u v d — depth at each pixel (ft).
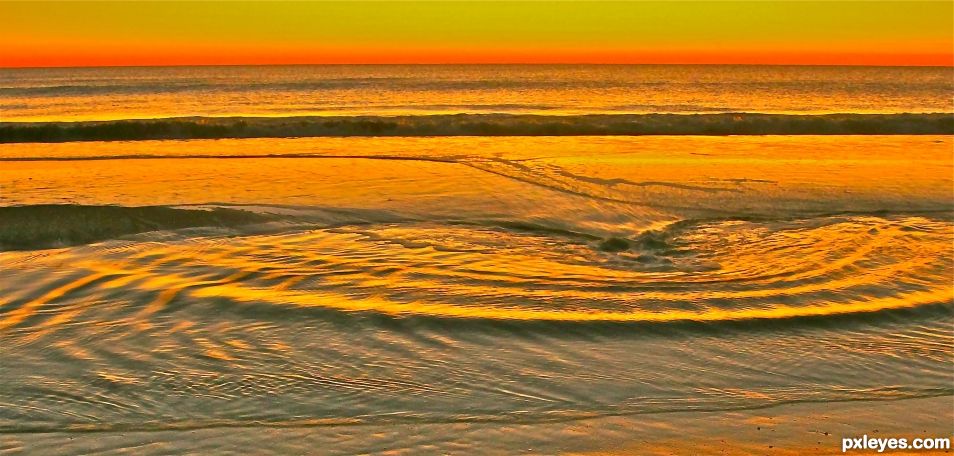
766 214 33.04
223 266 24.80
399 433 15.40
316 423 15.72
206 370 17.79
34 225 28.09
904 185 38.75
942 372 18.42
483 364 18.31
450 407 16.42
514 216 31.81
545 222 31.04
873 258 26.58
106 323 20.20
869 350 19.47
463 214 32.04
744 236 29.43
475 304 21.76
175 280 23.36
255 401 16.53
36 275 23.65
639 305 21.86
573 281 23.80
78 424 15.55
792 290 23.29
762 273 24.86
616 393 17.13
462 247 27.45
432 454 14.73
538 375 17.85
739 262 26.04
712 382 17.72
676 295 22.67
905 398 17.22
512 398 16.84
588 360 18.63
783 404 16.87
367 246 27.40
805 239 29.01
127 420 15.72
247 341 19.30
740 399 17.03
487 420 15.94
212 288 22.70
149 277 23.62
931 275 24.88
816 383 17.81
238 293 22.30
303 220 30.76
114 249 26.50
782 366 18.54
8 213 28.81
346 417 15.97
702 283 23.80
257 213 31.42
